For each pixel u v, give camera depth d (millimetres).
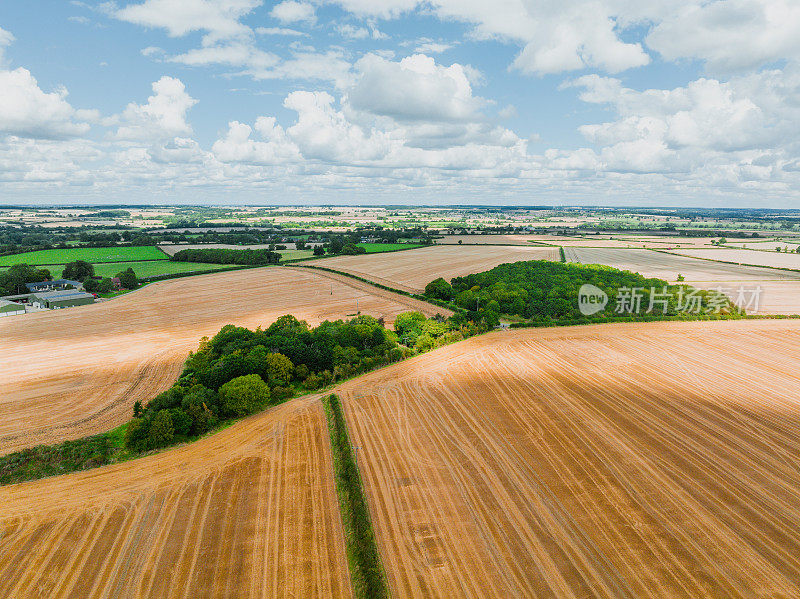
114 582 30250
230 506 37844
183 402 52062
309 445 47562
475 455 44969
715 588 29281
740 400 56750
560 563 31422
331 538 34062
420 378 65562
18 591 29547
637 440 47438
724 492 39000
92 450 47188
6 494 40094
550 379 64250
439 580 30094
